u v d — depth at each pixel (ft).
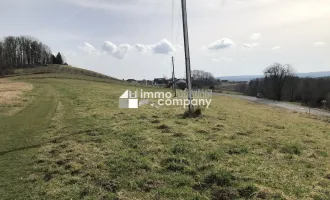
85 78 230.27
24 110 62.23
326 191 20.80
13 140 36.22
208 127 44.04
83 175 23.80
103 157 28.14
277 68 244.83
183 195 19.93
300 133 45.73
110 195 19.89
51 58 417.69
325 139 41.57
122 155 28.32
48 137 37.52
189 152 29.71
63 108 65.16
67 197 19.97
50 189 21.33
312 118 93.61
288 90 237.45
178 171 24.53
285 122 62.08
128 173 23.94
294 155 30.55
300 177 23.73
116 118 51.08
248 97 221.25
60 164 26.86
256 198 19.31
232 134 39.68
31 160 28.12
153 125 44.14
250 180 22.57
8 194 20.70
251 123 52.26
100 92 111.24
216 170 24.03
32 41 374.63
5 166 26.50
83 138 36.29
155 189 20.92
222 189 20.49
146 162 26.25
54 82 164.66
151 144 32.73
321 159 29.58
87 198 19.62
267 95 248.11
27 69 316.19
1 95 86.38
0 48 317.83
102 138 35.96
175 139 35.24
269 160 28.19
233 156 29.07
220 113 64.44
